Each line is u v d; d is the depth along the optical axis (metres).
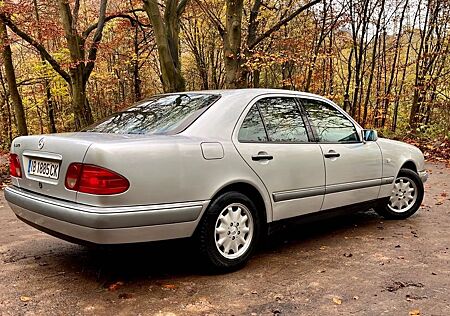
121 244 2.95
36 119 22.19
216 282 3.29
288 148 3.88
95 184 2.86
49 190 3.23
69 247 4.23
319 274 3.47
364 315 2.74
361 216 5.57
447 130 14.26
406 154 5.33
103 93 21.73
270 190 3.72
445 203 6.34
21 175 3.60
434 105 15.45
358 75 17.14
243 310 2.81
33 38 11.69
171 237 3.14
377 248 4.18
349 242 4.39
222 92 3.91
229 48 10.61
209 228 3.33
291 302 2.93
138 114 3.94
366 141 4.80
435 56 15.84
